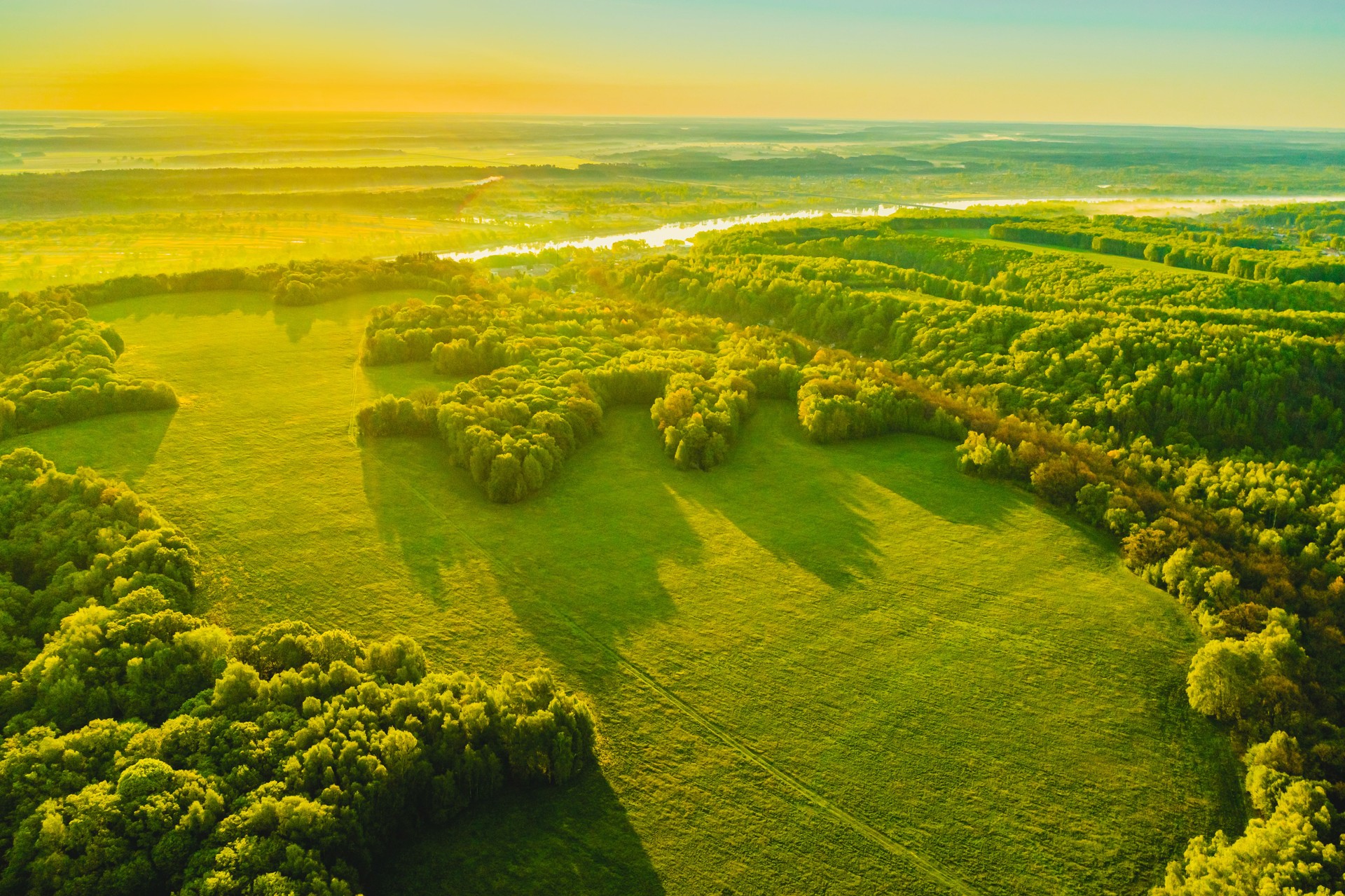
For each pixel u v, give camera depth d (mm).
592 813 66375
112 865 51812
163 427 126062
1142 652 86500
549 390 131875
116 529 91438
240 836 54594
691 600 92938
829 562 100688
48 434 120438
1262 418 127062
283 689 67312
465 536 103000
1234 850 59969
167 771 57156
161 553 87812
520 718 68438
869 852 64375
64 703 64688
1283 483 109375
